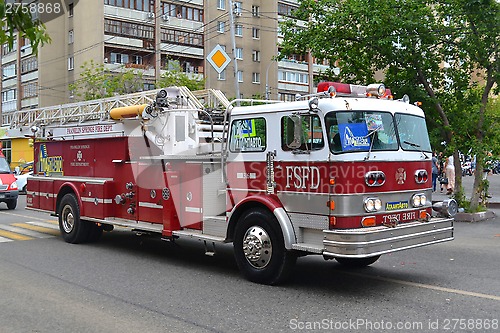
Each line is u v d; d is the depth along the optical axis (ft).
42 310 20.62
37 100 157.07
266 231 23.86
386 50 47.70
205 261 30.45
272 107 23.90
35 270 28.02
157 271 27.68
